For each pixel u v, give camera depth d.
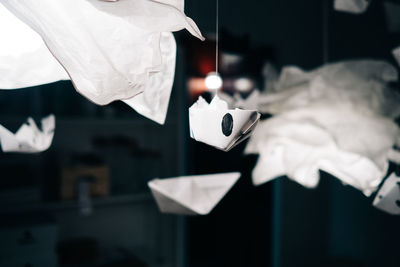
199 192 1.34
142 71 1.12
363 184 1.48
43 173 5.32
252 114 1.13
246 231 5.58
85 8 1.08
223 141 1.13
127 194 5.31
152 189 1.33
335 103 1.53
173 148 5.42
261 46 4.33
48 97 4.79
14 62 1.21
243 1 2.56
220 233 5.46
